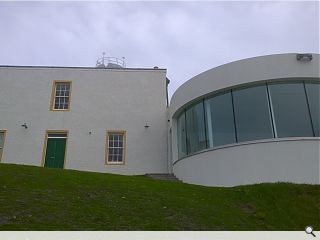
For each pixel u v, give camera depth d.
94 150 21.25
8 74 22.59
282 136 13.48
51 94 22.27
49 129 21.56
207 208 9.66
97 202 9.13
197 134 15.83
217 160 14.25
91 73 22.78
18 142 21.28
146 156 21.22
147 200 9.73
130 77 22.77
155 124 21.83
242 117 14.38
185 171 15.96
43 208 8.27
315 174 12.62
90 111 21.97
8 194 8.98
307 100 13.86
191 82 16.30
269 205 10.53
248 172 13.34
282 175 12.80
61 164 20.94
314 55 14.17
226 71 14.97
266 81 14.25
